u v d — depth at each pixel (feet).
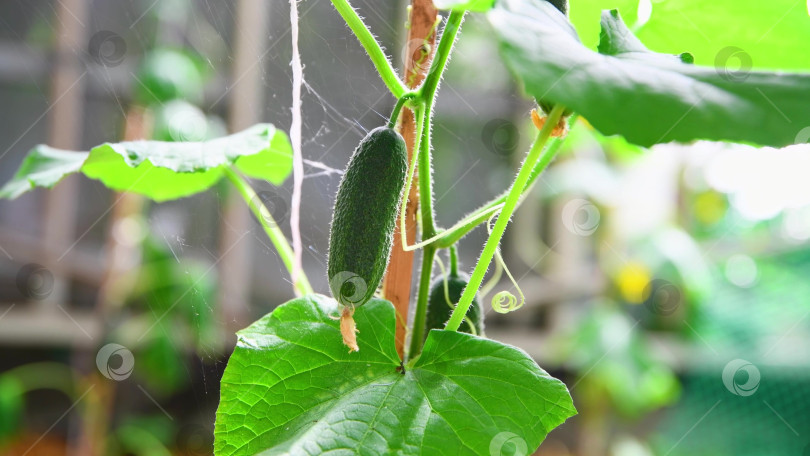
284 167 2.87
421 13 2.36
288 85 3.08
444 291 2.40
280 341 2.25
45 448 6.48
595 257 7.03
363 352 2.25
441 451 2.14
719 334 6.58
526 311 7.12
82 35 5.71
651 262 6.16
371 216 2.13
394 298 2.36
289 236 3.71
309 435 2.16
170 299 4.52
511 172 5.64
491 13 2.03
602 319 6.18
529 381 2.18
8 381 5.49
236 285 5.53
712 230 7.07
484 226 5.74
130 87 4.79
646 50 2.17
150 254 4.54
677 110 1.99
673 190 6.93
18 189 2.73
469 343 2.22
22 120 6.13
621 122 1.97
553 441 6.95
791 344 6.40
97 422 4.80
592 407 6.27
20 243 5.94
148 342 4.66
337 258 2.14
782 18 2.53
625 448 6.37
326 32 2.97
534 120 2.26
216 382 2.72
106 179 2.80
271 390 2.22
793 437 6.18
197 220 4.39
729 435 6.39
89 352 5.21
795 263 6.75
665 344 6.70
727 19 2.57
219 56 3.69
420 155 2.27
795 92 2.04
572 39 2.09
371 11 2.93
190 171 2.41
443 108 5.65
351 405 2.19
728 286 6.82
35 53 5.90
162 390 5.08
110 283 4.70
